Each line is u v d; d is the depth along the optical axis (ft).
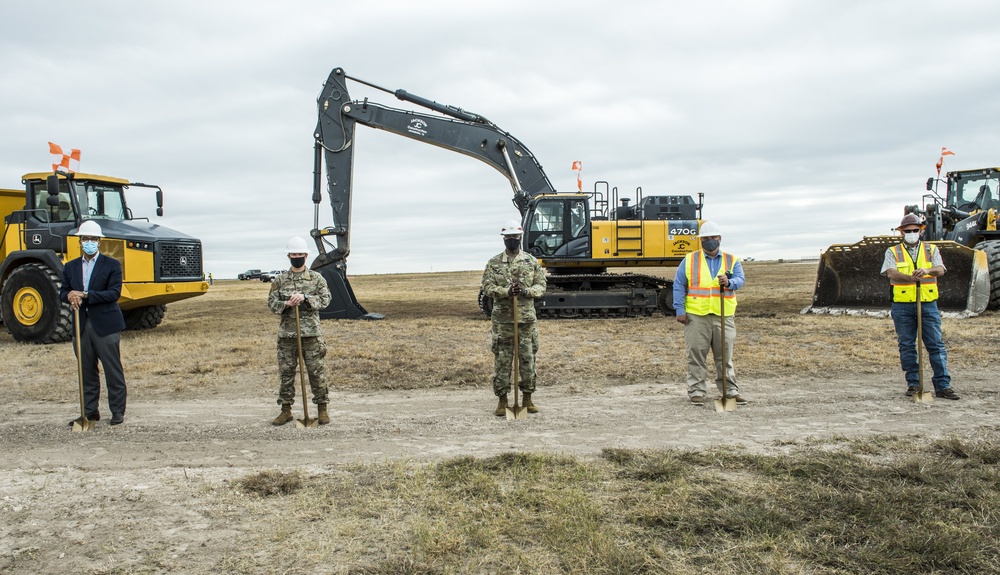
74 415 25.48
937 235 55.47
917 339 25.40
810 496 15.11
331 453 19.77
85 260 23.52
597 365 33.17
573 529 13.52
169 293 47.50
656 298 55.93
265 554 12.97
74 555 13.14
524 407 23.88
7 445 21.30
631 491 15.79
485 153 59.77
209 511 15.23
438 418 23.84
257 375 32.58
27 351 42.27
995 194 56.70
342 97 59.88
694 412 23.91
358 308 59.52
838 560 12.14
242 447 20.62
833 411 23.63
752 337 41.37
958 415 22.71
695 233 56.29
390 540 13.48
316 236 59.67
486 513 14.57
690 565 12.09
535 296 23.70
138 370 34.17
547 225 56.70
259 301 96.99
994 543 12.69
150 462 19.26
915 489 15.28
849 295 54.85
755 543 12.87
